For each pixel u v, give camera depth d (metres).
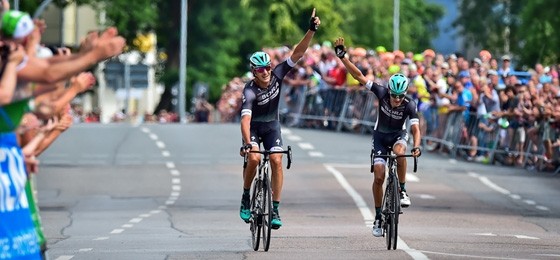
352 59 59.94
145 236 28.55
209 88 111.62
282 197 39.66
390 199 24.53
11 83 13.31
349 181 44.38
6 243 13.97
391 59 55.31
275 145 24.25
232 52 113.88
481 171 47.50
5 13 13.98
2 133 14.14
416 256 21.89
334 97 62.41
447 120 52.84
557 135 46.62
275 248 24.69
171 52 112.50
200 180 45.88
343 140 58.03
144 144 57.72
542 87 47.78
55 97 15.55
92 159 52.62
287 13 121.44
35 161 15.16
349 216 34.12
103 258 22.36
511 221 33.03
